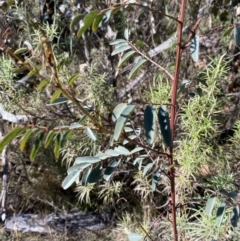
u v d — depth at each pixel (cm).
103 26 228
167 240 183
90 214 244
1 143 86
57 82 94
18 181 245
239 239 161
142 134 192
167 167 127
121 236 216
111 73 239
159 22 263
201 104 170
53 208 248
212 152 181
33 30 226
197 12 250
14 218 236
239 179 183
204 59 254
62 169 248
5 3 218
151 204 204
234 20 234
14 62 193
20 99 199
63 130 100
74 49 248
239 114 218
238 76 244
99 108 194
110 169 113
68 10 238
